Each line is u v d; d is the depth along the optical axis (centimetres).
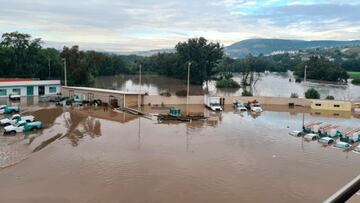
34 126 3519
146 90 9119
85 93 5588
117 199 1959
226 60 15138
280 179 2344
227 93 9319
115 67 14538
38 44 7456
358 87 12288
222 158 2808
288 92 9912
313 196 2067
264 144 3316
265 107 5703
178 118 4416
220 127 4084
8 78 6631
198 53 11556
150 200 1958
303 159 2836
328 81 14088
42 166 2470
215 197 2020
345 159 2861
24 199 1923
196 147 3134
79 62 7356
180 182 2242
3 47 7131
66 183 2170
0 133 3359
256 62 16862
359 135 3597
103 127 3859
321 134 3709
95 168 2470
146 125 4059
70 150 2888
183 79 12562
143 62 15575
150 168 2503
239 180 2306
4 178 2216
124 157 2752
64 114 4494
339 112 5369
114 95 5247
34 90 6069
